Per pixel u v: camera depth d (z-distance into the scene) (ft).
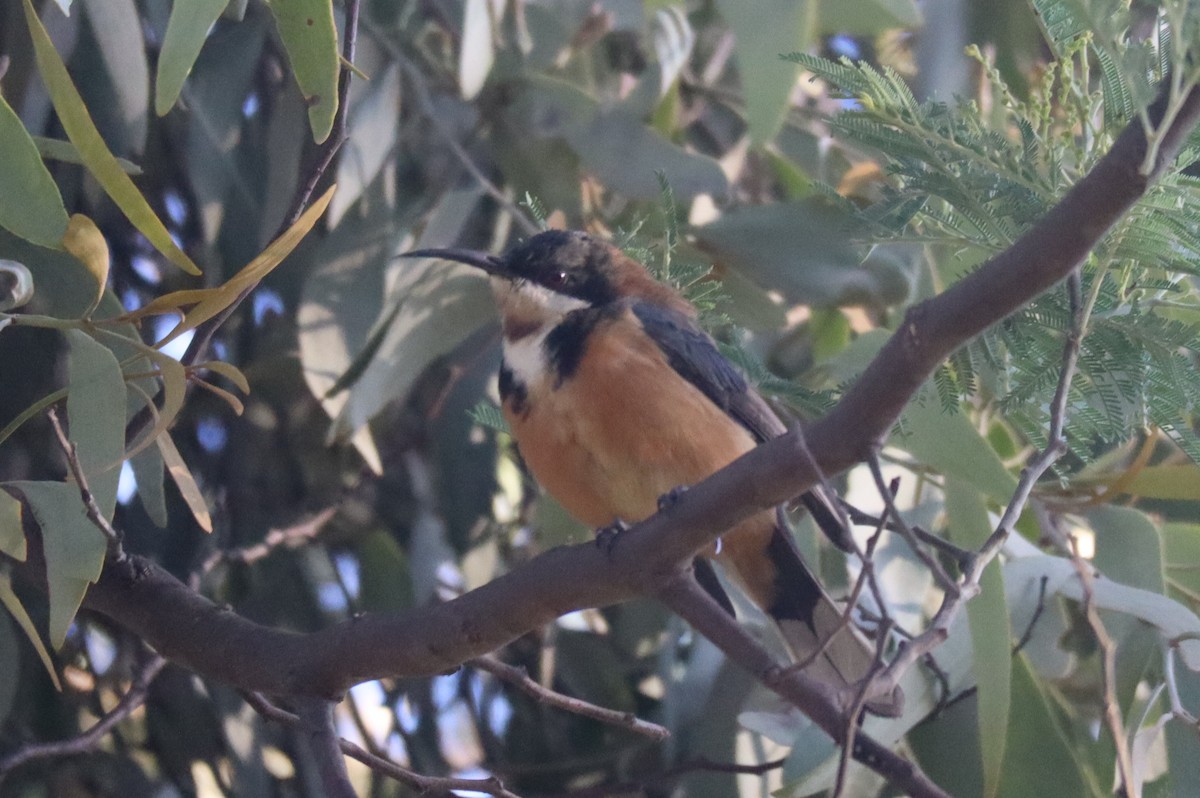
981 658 25.58
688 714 33.40
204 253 33.99
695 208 34.24
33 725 34.09
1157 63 18.15
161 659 28.73
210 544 34.47
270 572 35.76
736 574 27.40
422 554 35.60
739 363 26.50
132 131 29.45
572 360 26.35
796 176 37.04
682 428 25.70
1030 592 28.14
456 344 31.86
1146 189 16.06
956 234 22.00
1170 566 32.14
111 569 23.47
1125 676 28.68
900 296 31.12
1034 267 16.52
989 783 25.27
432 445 36.14
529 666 36.63
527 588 21.13
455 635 21.59
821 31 31.40
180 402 18.51
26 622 18.84
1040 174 20.67
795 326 36.19
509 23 34.73
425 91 33.83
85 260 18.39
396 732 36.52
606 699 35.96
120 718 28.07
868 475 31.09
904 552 30.68
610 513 26.76
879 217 21.53
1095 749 29.30
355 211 32.91
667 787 33.53
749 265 31.48
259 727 34.50
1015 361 22.17
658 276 28.60
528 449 26.91
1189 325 21.30
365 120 32.12
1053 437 20.02
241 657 22.86
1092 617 27.25
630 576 20.72
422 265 31.96
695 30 37.58
